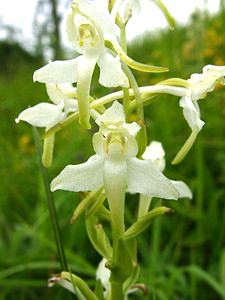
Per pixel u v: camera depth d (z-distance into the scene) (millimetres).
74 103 56
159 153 61
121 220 51
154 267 83
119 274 52
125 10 53
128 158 52
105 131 53
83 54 52
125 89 53
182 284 86
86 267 89
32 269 93
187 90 54
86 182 52
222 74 54
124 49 53
